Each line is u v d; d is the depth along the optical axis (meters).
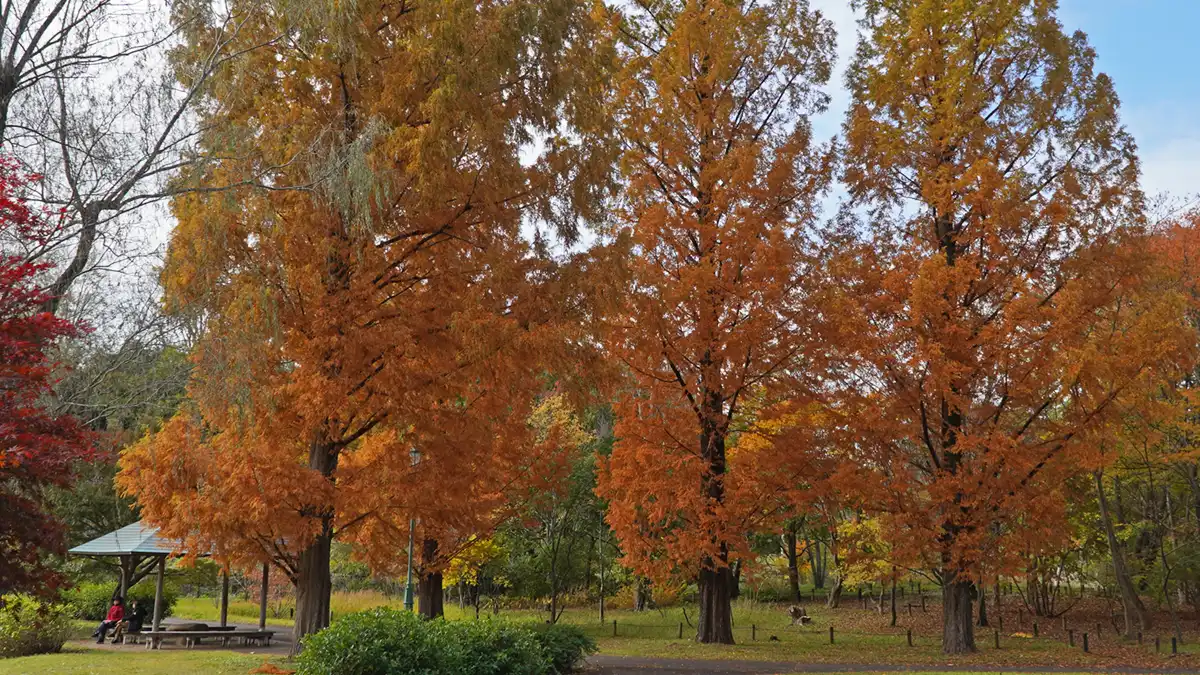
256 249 13.58
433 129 13.10
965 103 21.53
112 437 14.69
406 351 13.82
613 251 15.23
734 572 35.75
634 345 21.47
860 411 21.23
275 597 35.44
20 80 13.20
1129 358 19.25
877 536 27.98
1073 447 19.72
